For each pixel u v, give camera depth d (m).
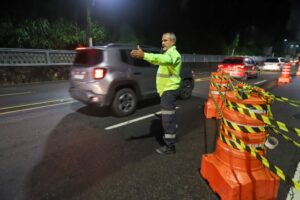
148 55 2.83
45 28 14.66
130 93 5.37
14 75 11.30
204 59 26.08
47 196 2.46
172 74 3.21
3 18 13.93
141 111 5.82
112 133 4.30
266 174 2.32
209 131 4.50
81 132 4.34
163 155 3.43
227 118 2.40
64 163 3.16
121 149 3.62
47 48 14.73
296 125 4.88
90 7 15.52
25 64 11.73
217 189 2.45
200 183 2.71
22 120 5.04
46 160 3.23
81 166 3.08
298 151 3.59
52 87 10.16
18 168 3.01
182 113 5.77
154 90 5.90
